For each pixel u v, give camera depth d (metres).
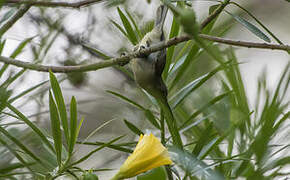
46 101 5.50
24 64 3.73
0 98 3.60
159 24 4.41
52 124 3.45
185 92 4.16
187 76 4.94
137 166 3.22
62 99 3.45
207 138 3.69
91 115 6.55
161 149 3.24
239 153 3.91
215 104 3.93
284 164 3.24
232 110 3.86
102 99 6.53
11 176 3.67
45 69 3.76
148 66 4.18
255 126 4.00
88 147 5.56
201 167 3.29
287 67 3.42
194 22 2.28
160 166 3.13
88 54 6.51
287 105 3.36
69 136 3.51
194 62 4.81
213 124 3.87
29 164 3.47
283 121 3.37
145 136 3.31
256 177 3.13
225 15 5.75
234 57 4.43
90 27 6.52
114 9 5.98
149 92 4.23
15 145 3.95
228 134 3.73
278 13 8.91
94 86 6.61
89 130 6.50
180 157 3.34
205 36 3.58
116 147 3.87
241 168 3.69
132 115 5.99
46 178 3.49
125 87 6.55
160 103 4.14
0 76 3.85
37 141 4.06
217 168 3.69
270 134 3.01
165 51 4.33
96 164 5.45
